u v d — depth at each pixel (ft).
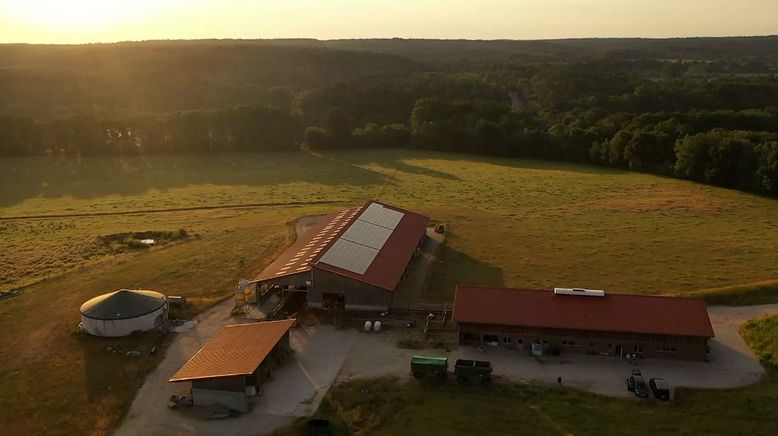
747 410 139.33
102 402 151.02
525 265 244.01
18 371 166.71
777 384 151.33
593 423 135.85
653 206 337.93
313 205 356.59
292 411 145.07
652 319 169.37
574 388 151.53
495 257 254.47
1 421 143.95
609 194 371.76
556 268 239.71
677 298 176.65
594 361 166.30
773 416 136.67
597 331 168.45
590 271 235.40
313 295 203.41
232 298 214.69
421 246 269.23
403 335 183.52
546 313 174.70
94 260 262.88
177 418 144.05
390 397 148.36
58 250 277.23
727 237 274.98
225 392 146.51
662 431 132.26
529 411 141.18
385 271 210.79
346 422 139.85
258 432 137.59
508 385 152.87
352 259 212.43
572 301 178.70
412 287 222.89
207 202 372.17
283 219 320.91
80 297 219.00
